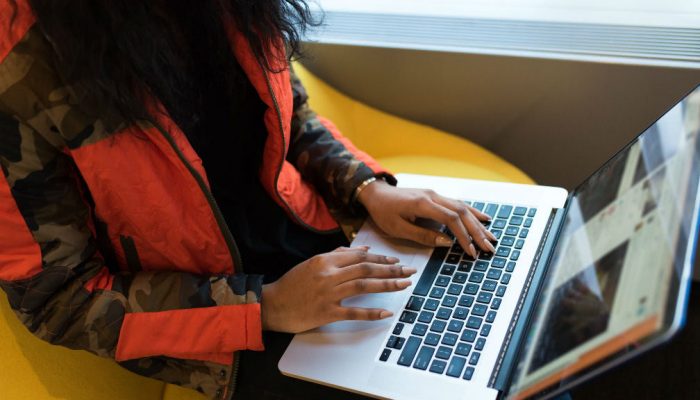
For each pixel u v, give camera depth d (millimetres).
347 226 1157
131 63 811
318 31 1479
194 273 979
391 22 1554
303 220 1128
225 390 952
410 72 1481
